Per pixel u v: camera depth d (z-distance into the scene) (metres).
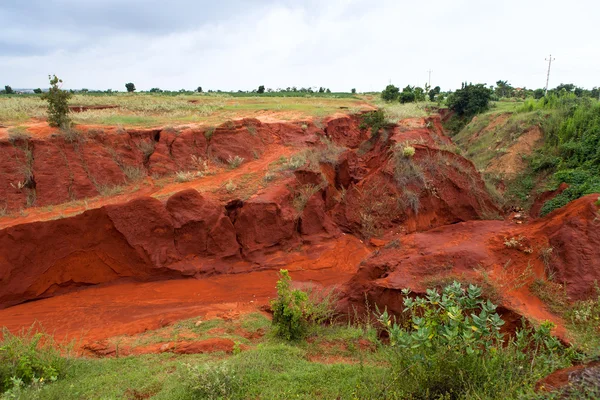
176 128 18.64
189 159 17.78
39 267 11.45
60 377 6.76
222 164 18.03
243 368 6.36
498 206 17.94
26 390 5.83
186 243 13.29
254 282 12.70
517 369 4.66
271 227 14.38
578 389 3.63
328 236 15.79
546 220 9.63
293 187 15.77
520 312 7.08
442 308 5.54
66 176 15.53
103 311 10.75
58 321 10.20
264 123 21.17
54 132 16.38
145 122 20.09
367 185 17.27
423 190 16.59
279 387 5.86
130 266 12.48
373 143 23.56
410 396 4.70
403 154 17.27
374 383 5.50
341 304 9.66
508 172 22.45
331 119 24.73
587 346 5.50
